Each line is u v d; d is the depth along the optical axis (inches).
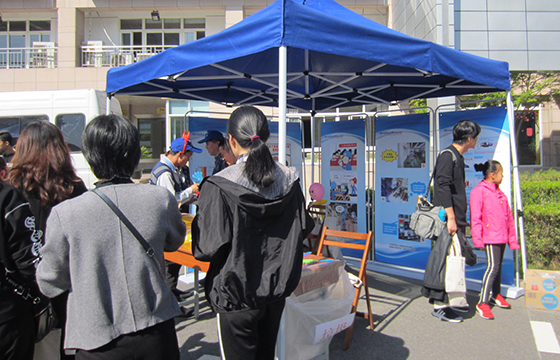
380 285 186.1
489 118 172.7
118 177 61.7
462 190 144.2
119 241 57.4
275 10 103.3
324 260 113.2
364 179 215.0
